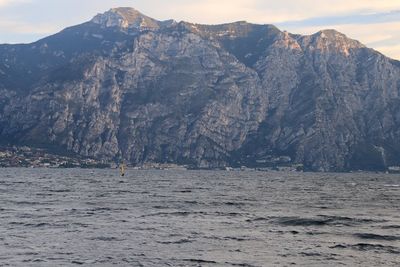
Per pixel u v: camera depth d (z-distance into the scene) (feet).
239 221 278.87
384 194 563.48
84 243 201.46
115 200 409.08
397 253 193.88
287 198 470.80
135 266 165.78
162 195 482.28
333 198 483.10
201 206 366.02
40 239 208.03
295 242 214.07
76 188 580.71
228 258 180.24
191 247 198.49
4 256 174.60
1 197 422.41
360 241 218.79
